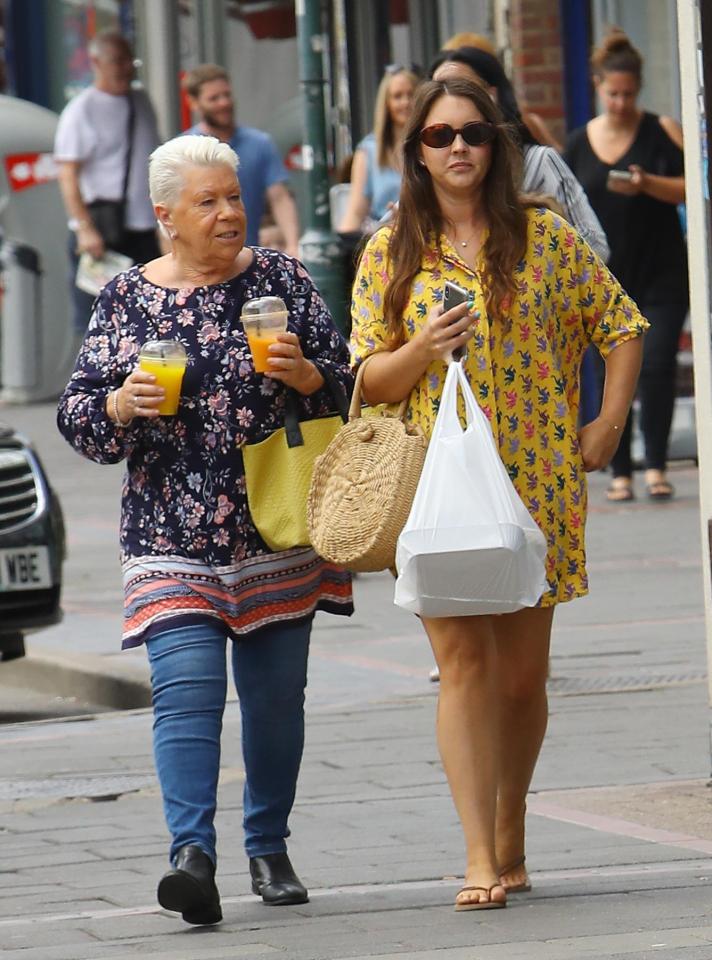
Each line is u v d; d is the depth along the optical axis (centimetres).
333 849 1964
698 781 2167
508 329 1719
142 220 5503
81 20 8056
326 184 4131
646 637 3027
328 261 4109
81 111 5475
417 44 6475
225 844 2025
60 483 5281
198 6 7175
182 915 1695
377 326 1750
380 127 3691
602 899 1700
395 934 1617
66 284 7231
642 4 5444
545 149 2269
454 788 1705
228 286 1764
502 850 1766
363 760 2352
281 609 1756
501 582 1645
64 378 7281
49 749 2558
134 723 2719
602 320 1755
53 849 2036
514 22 5594
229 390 1734
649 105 5450
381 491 1688
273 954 1568
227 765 2397
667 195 3941
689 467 4906
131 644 1731
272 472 1742
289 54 7400
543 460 1733
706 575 2061
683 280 4194
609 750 2334
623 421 1758
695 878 1764
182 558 1739
